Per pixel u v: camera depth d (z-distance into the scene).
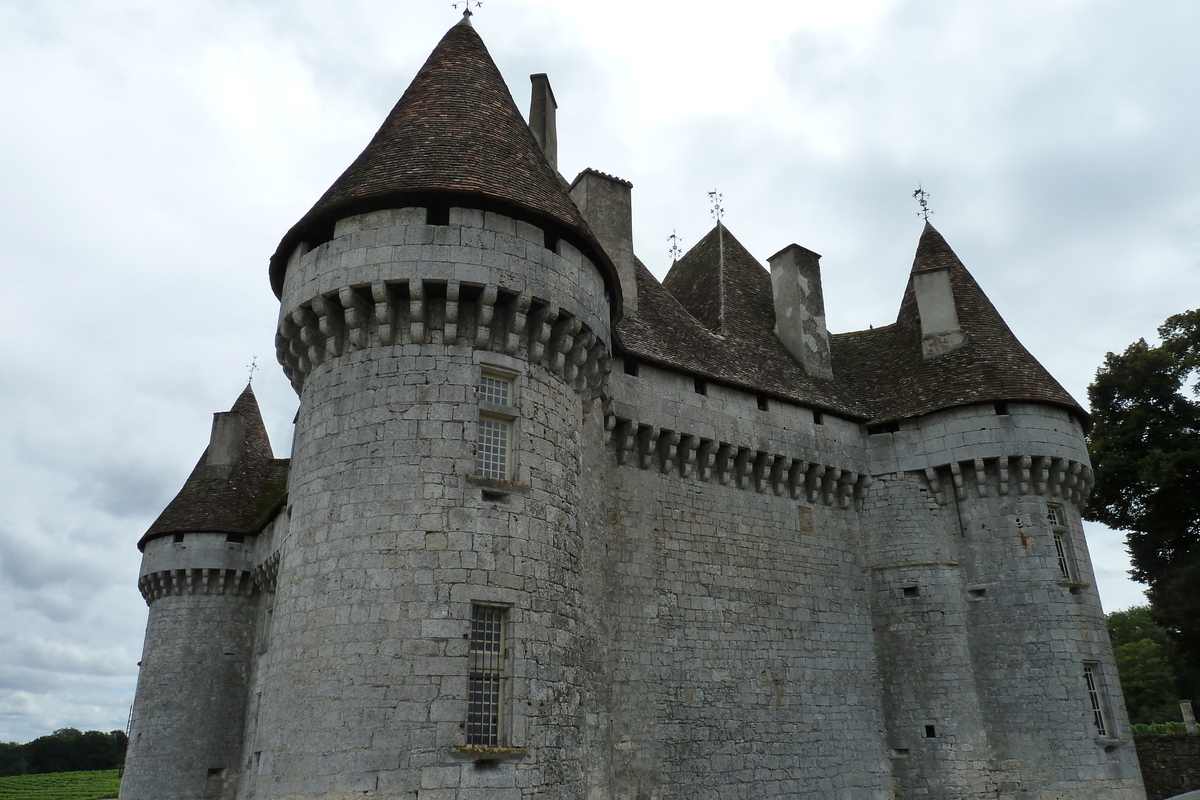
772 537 23.42
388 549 14.11
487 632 14.20
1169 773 30.64
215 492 31.55
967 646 23.66
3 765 95.19
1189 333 36.00
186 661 29.17
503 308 16.05
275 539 27.17
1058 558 24.08
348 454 14.92
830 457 25.25
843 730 22.67
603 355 17.62
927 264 30.06
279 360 17.48
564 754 14.27
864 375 28.86
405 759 12.84
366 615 13.74
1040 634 23.02
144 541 31.12
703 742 20.02
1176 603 32.66
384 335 15.33
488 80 19.58
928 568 24.38
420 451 14.69
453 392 15.09
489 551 14.37
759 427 23.92
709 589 21.55
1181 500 33.62
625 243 24.48
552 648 14.66
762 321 28.69
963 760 22.45
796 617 23.05
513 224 16.22
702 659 20.75
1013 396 24.75
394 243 15.59
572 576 15.69
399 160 16.67
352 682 13.36
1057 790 21.69
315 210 16.44
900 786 22.92
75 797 65.00
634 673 19.44
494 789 13.07
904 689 23.62
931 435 25.52
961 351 27.03
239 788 28.12
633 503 20.89
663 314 24.91
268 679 14.60
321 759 13.05
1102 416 37.00
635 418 21.19
